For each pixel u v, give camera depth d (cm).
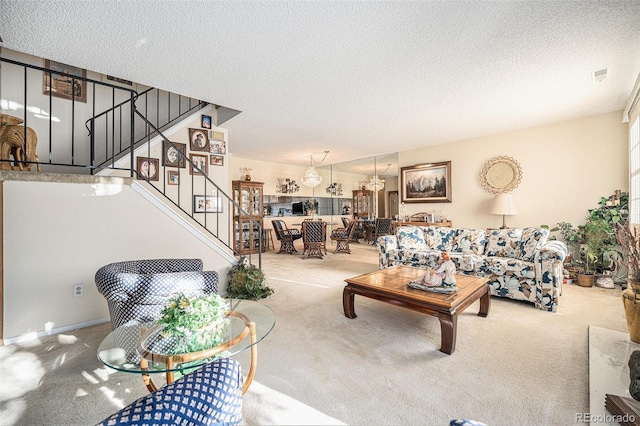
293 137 534
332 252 725
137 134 417
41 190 248
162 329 151
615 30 218
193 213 429
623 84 316
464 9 195
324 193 962
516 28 216
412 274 304
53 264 253
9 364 198
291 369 191
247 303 212
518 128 484
